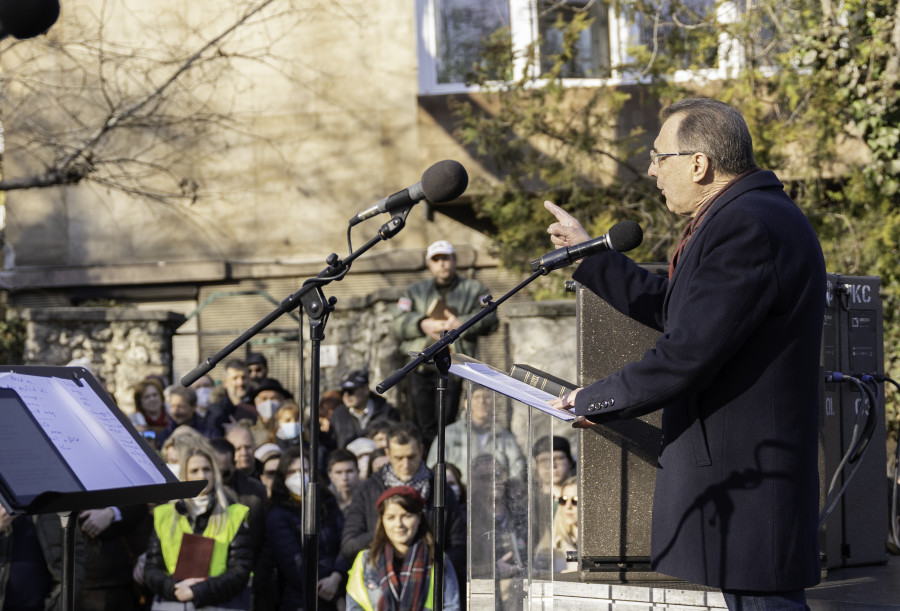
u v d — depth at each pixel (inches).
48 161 358.9
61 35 351.9
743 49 277.1
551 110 283.9
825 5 260.1
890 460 231.6
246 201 376.5
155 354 300.2
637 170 287.3
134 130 340.2
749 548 79.9
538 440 110.6
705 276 79.8
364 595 157.8
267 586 177.3
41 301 381.1
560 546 148.6
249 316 374.6
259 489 181.8
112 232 379.2
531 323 229.6
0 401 77.3
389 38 370.3
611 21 325.1
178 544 167.9
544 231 287.6
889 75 254.1
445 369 100.4
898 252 257.8
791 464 80.4
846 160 281.6
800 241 80.7
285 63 374.0
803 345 81.0
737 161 85.8
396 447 171.5
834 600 98.2
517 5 340.2
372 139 371.9
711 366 78.4
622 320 107.2
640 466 106.3
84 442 80.6
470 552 110.5
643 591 100.0
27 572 167.5
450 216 363.6
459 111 298.5
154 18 364.8
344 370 313.6
